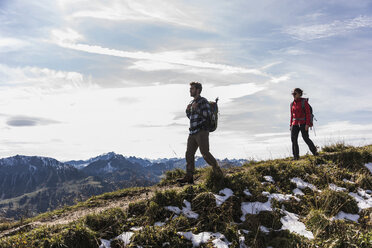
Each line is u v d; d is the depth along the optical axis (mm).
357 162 8508
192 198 5762
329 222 5168
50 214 6832
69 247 4137
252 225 5121
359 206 6105
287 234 4957
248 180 6570
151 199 5602
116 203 6895
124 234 4664
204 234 4852
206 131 6477
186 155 6867
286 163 8258
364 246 4566
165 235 4609
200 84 6656
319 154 9625
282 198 6051
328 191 6203
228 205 5523
